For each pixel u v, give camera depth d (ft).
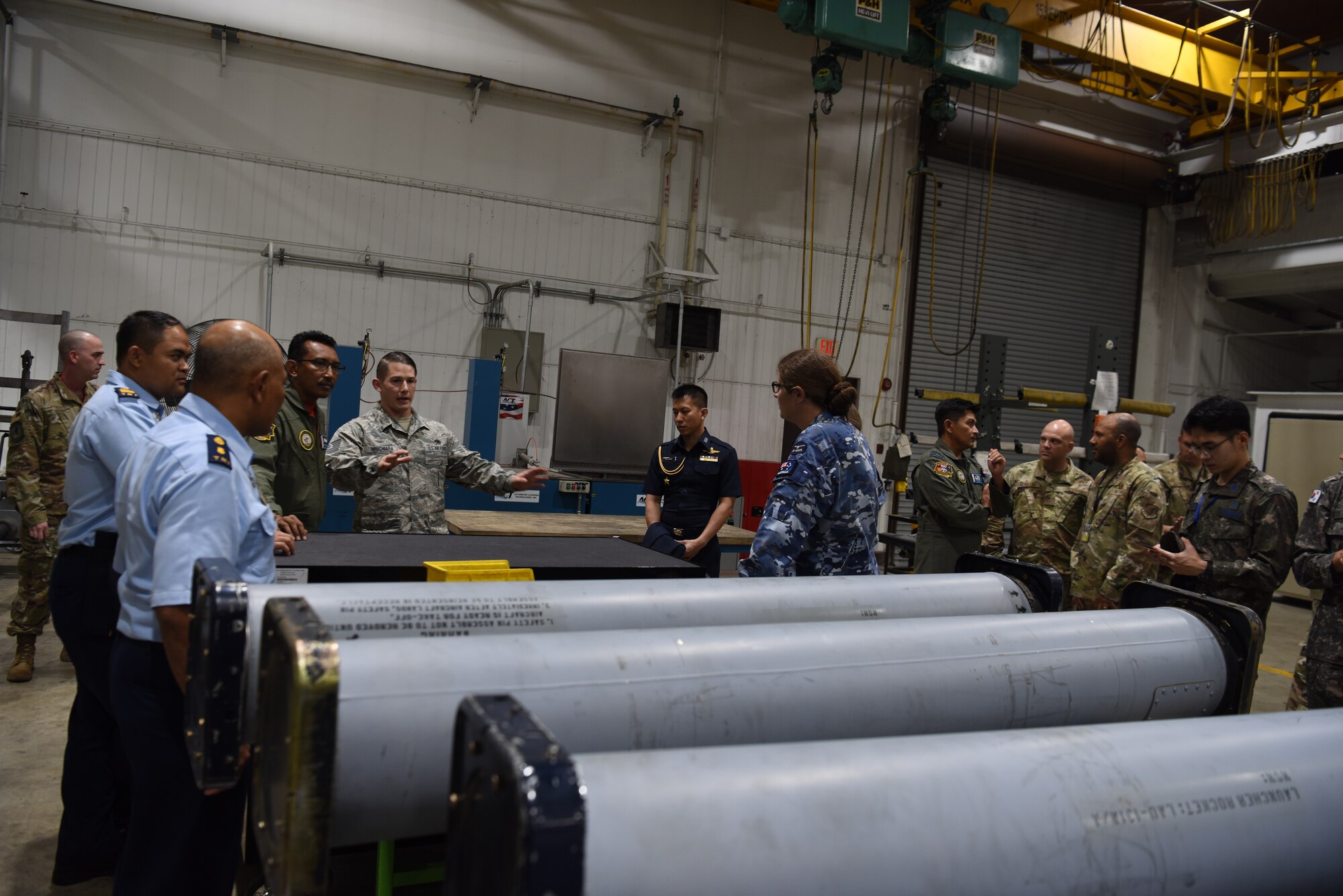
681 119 20.93
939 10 18.79
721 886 1.98
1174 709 3.95
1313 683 7.50
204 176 16.99
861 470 5.96
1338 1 21.90
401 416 9.62
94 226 16.30
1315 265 23.93
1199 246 26.68
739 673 3.12
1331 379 29.60
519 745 1.83
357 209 18.16
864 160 23.06
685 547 10.10
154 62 16.53
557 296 20.02
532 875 1.67
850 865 2.12
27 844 6.91
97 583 5.80
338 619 3.24
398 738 2.57
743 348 21.97
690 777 2.11
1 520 14.05
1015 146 23.79
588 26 19.83
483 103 19.06
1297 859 2.69
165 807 4.48
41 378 16.08
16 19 15.61
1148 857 2.45
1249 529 7.81
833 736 3.24
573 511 16.70
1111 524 9.61
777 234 22.15
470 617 3.49
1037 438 26.12
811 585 4.33
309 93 17.66
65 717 9.39
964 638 3.67
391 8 18.07
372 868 6.34
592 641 3.04
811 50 22.18
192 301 17.02
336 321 18.11
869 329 23.40
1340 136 22.07
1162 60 21.88
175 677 4.34
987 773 2.40
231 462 4.29
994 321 25.14
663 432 19.80
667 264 20.90
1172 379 27.71
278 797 2.57
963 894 2.23
